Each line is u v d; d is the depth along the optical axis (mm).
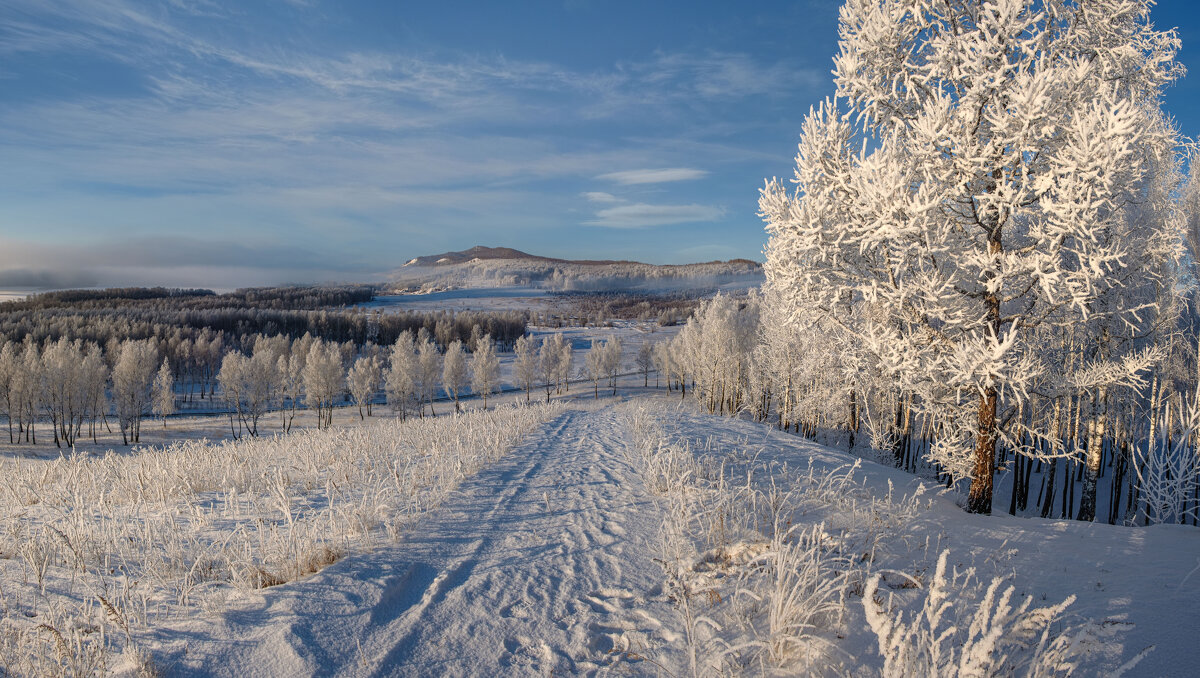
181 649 3135
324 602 3824
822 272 8211
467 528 5941
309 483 7719
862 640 3350
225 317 125938
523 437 14641
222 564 4457
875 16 8031
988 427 8242
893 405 23172
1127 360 8641
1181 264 13719
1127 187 7586
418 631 3607
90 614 3438
